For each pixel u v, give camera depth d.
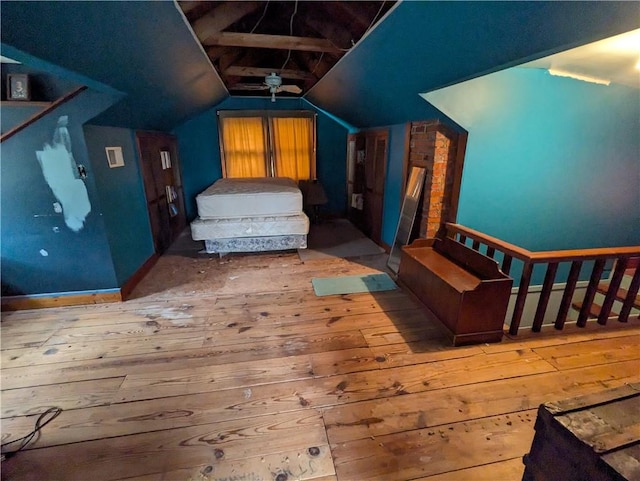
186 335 2.30
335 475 1.32
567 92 2.72
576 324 2.38
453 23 1.50
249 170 5.55
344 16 2.05
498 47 1.56
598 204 3.14
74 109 2.31
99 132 2.65
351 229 5.28
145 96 2.67
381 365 1.97
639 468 0.61
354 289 3.02
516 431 1.51
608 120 2.86
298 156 5.61
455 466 1.36
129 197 3.17
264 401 1.70
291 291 2.99
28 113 2.26
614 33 1.29
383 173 4.12
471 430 1.52
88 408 1.67
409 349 2.12
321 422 1.57
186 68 2.56
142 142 3.54
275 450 1.43
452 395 1.73
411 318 2.51
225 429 1.54
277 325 2.42
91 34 1.44
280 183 4.59
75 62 1.62
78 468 1.36
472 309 2.08
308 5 2.15
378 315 2.55
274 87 3.46
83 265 2.68
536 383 1.81
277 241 3.91
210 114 5.21
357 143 5.06
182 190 5.25
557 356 2.03
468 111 2.62
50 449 1.44
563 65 2.38
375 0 1.67
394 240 3.60
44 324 2.44
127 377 1.89
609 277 3.57
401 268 3.01
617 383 1.81
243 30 2.69
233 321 2.48
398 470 1.34
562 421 0.73
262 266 3.63
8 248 2.51
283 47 2.41
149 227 3.66
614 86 2.77
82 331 2.35
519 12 1.25
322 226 5.47
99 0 1.22
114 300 2.79
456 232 2.87
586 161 2.96
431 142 2.96
